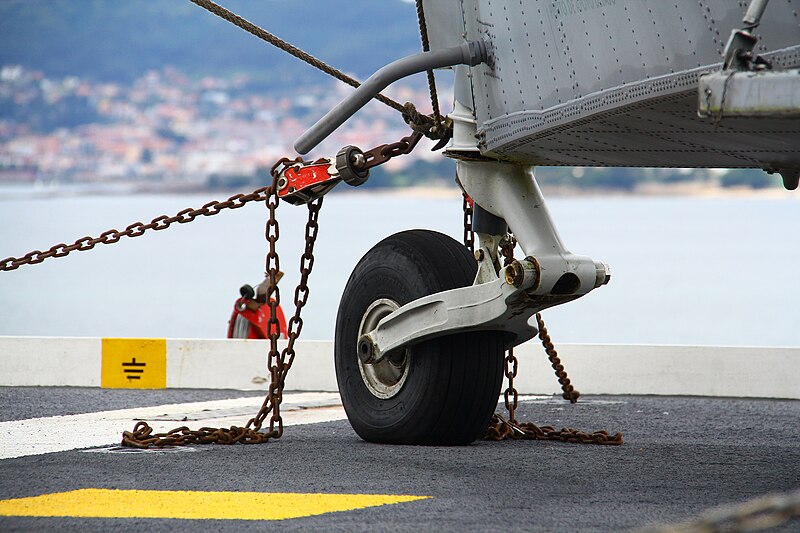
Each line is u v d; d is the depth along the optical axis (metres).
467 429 20.42
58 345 31.70
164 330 93.56
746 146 17.06
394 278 20.84
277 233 21.47
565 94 17.66
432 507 14.91
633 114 16.83
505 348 20.86
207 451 19.77
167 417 25.06
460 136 20.52
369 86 19.81
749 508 8.77
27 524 13.95
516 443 21.20
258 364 31.19
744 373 29.95
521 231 19.92
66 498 15.49
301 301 21.70
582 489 16.30
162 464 18.30
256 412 26.17
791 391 29.72
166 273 191.00
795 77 12.73
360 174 21.36
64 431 22.58
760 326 97.00
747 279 172.88
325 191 21.66
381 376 21.16
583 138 18.42
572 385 30.64
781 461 19.06
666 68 15.80
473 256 21.16
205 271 193.50
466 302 19.78
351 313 21.55
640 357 30.45
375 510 14.72
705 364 30.12
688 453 19.92
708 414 26.22
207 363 31.30
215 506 14.98
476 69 19.77
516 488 16.31
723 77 13.34
